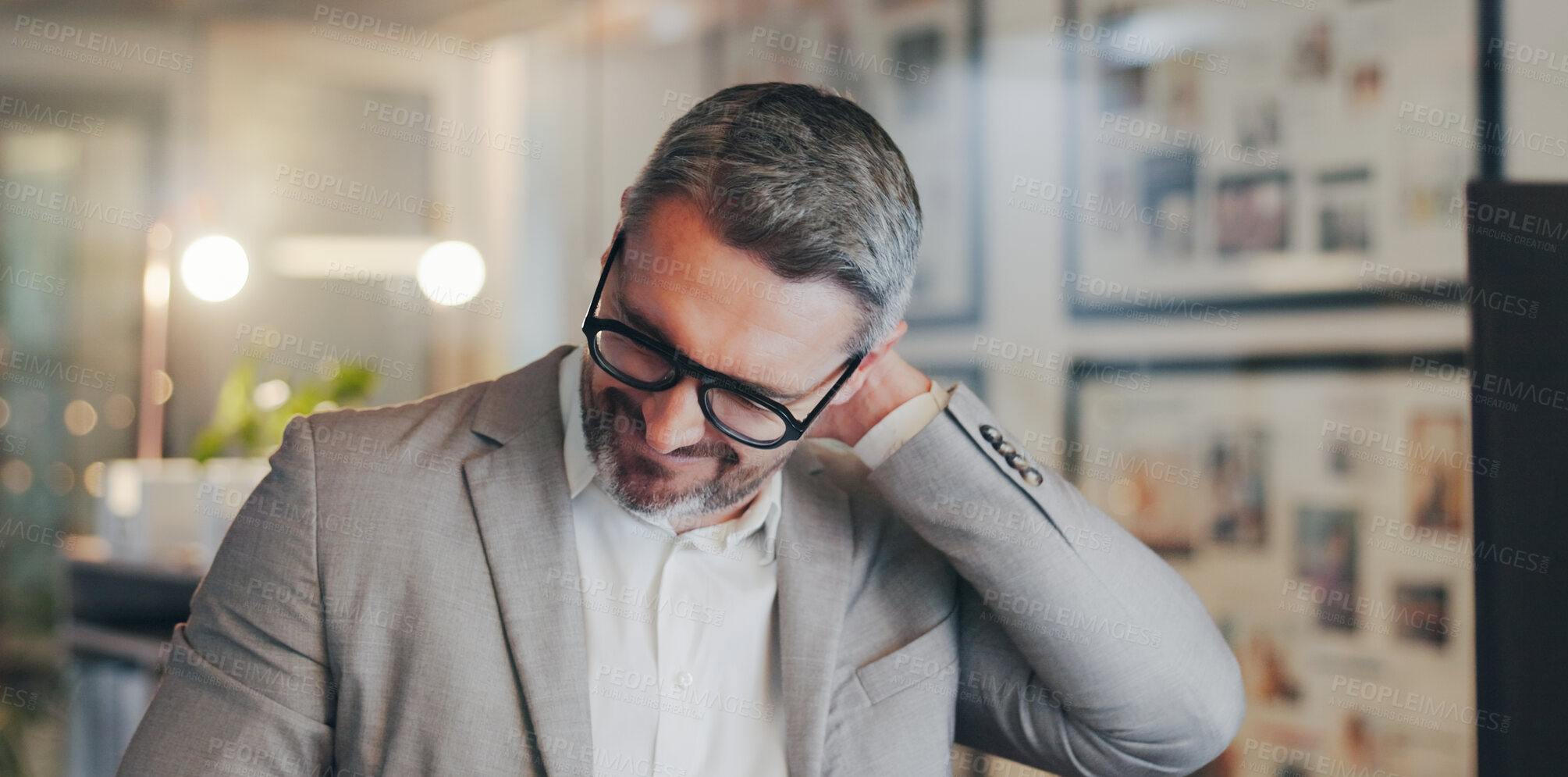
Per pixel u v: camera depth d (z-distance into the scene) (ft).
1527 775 3.03
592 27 11.59
